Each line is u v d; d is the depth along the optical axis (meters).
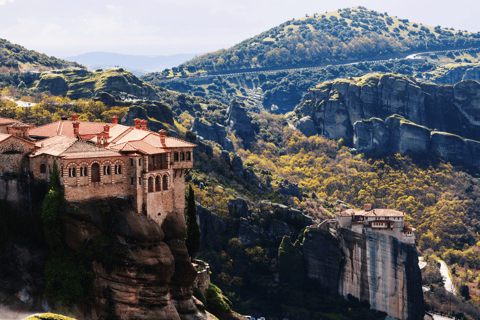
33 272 90.81
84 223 90.19
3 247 90.94
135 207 95.00
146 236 92.69
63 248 91.44
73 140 93.50
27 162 95.12
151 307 91.50
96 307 90.38
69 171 90.31
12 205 93.75
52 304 89.44
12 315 85.88
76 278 90.25
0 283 88.19
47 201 89.69
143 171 95.69
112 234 91.44
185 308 99.56
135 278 89.94
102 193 93.38
